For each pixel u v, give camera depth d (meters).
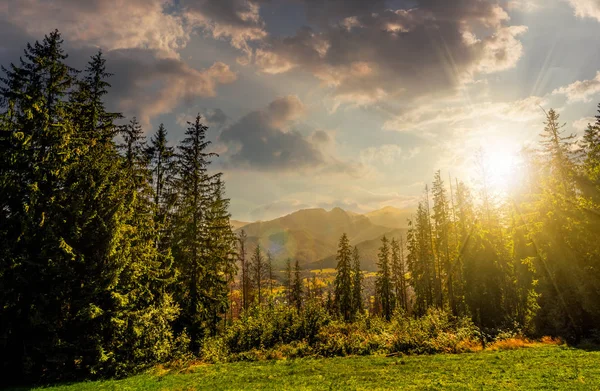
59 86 20.36
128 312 19.70
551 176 32.53
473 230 38.84
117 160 23.03
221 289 31.66
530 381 13.27
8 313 16.77
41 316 16.70
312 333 27.39
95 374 17.89
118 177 21.80
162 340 21.94
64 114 19.77
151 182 30.52
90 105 23.39
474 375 15.09
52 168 18.09
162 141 32.69
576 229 27.19
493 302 34.38
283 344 26.20
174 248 29.44
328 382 15.47
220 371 19.05
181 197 30.92
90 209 19.23
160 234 28.59
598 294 25.05
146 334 20.50
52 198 17.81
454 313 41.56
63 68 20.39
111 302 19.03
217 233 31.03
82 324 18.11
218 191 30.67
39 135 18.58
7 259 16.61
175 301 28.00
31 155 18.06
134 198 21.58
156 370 19.42
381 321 31.11
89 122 23.38
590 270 25.64
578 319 25.53
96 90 24.34
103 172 20.33
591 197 27.66
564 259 27.27
